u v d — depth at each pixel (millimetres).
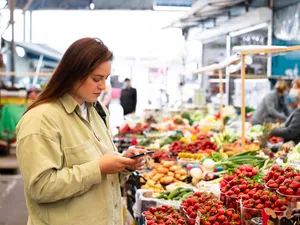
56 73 2164
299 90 5480
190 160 4871
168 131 7328
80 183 2057
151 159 4801
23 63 16594
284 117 6805
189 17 11805
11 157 9117
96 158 2217
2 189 6918
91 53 2119
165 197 3572
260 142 5348
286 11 8477
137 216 3605
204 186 3641
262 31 9500
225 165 4246
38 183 2010
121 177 2482
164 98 15766
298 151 3791
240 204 2490
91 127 2287
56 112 2127
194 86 13281
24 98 9406
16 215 5586
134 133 7383
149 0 12148
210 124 7406
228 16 10812
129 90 12594
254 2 9648
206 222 2484
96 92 2188
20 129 2090
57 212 2141
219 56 11938
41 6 13484
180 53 14391
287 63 8484
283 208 2318
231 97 11250
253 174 2924
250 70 9383
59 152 2076
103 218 2236
